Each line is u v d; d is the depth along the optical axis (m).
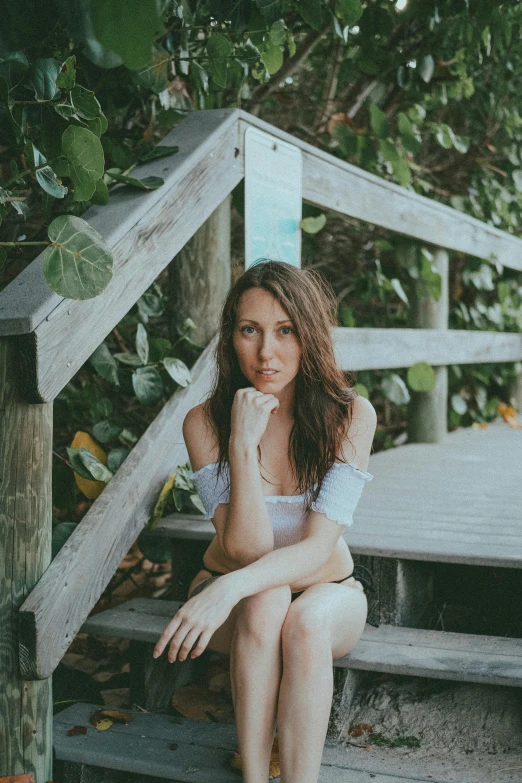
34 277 2.01
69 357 1.97
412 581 2.50
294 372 1.97
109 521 2.24
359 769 1.93
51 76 2.10
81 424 3.62
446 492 3.42
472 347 5.29
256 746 1.77
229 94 3.73
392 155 4.12
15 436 1.89
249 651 1.80
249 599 1.85
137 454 2.45
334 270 5.50
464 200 5.57
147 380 2.70
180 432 2.69
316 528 1.97
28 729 1.95
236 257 4.79
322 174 3.52
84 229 1.87
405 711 2.12
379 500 3.26
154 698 2.38
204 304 3.07
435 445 4.85
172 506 2.94
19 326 1.82
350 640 2.04
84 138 1.98
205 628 1.76
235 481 1.94
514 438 5.14
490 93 5.35
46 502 1.95
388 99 4.53
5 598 1.92
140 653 2.36
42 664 1.92
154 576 3.74
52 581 1.95
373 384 4.93
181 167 2.53
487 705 2.08
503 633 2.54
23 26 1.98
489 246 5.40
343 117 4.18
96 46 1.27
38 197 2.64
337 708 2.11
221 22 2.66
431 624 2.62
